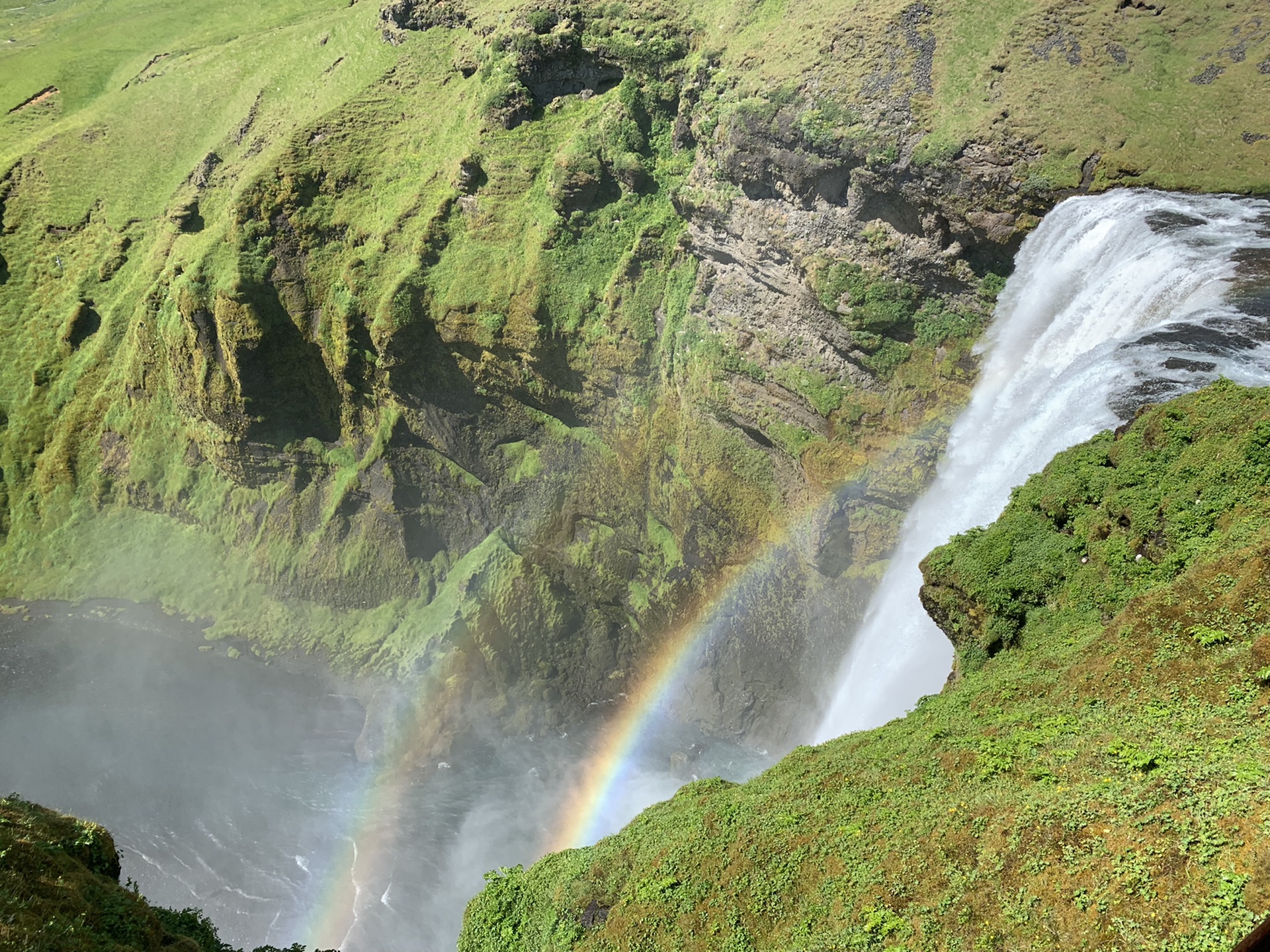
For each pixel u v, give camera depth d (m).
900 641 44.19
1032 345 43.06
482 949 29.53
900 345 48.56
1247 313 33.34
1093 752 21.42
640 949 24.92
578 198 60.75
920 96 46.09
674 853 26.61
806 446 51.53
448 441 65.56
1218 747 19.88
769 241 52.47
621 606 63.41
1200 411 28.89
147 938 25.05
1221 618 23.19
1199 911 16.77
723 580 58.72
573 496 63.81
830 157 48.03
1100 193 41.72
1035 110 43.44
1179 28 44.38
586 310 60.47
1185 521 26.59
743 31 56.00
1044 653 27.03
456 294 61.50
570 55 62.44
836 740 29.97
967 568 30.89
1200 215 38.41
